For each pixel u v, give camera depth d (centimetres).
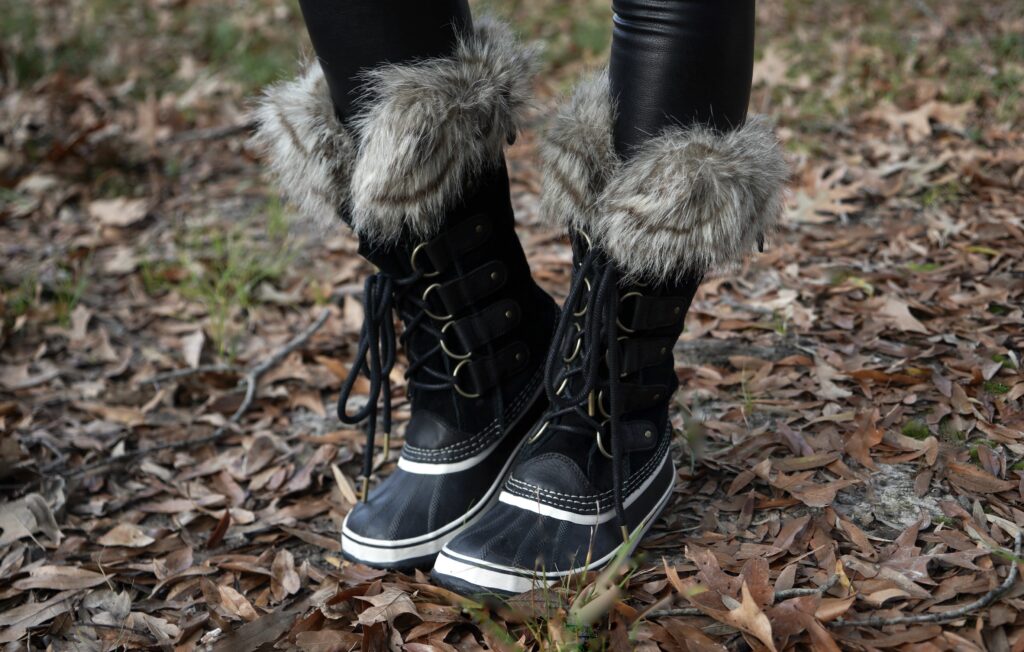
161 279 231
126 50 406
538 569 111
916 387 147
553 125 109
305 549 134
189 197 276
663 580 112
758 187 104
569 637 101
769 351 169
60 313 213
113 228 258
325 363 187
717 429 145
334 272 230
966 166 224
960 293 174
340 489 148
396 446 159
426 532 120
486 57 110
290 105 113
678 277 106
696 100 100
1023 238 190
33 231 257
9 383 188
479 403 123
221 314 199
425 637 110
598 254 107
